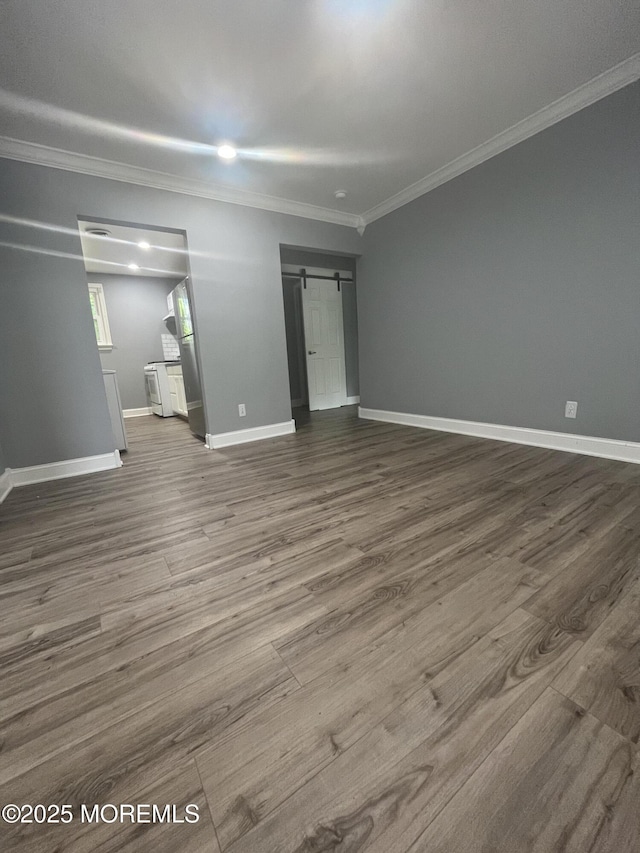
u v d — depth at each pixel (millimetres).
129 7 1474
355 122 2324
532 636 1019
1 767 753
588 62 1953
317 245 3758
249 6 1501
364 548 1521
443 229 3223
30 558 1588
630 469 2211
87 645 1079
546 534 1537
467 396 3299
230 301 3346
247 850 602
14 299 2498
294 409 5699
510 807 643
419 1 1520
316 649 1018
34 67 1747
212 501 2133
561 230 2475
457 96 2150
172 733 806
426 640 1025
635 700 823
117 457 2943
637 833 602
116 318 5703
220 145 2482
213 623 1143
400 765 718
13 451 2568
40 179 2486
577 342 2498
